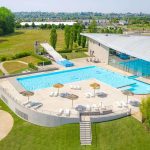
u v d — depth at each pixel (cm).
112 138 3275
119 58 6303
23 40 11600
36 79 5453
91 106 3859
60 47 9425
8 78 5359
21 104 3872
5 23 14100
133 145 3148
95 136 3309
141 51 5488
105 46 6644
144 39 6328
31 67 6228
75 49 8600
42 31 15762
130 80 5400
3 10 14475
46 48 7744
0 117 3897
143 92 4722
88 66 6400
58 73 5897
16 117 3919
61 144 3219
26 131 3516
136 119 3609
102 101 4138
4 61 7075
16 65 6625
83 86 4906
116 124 3516
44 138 3350
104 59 6794
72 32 8231
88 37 7662
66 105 3941
